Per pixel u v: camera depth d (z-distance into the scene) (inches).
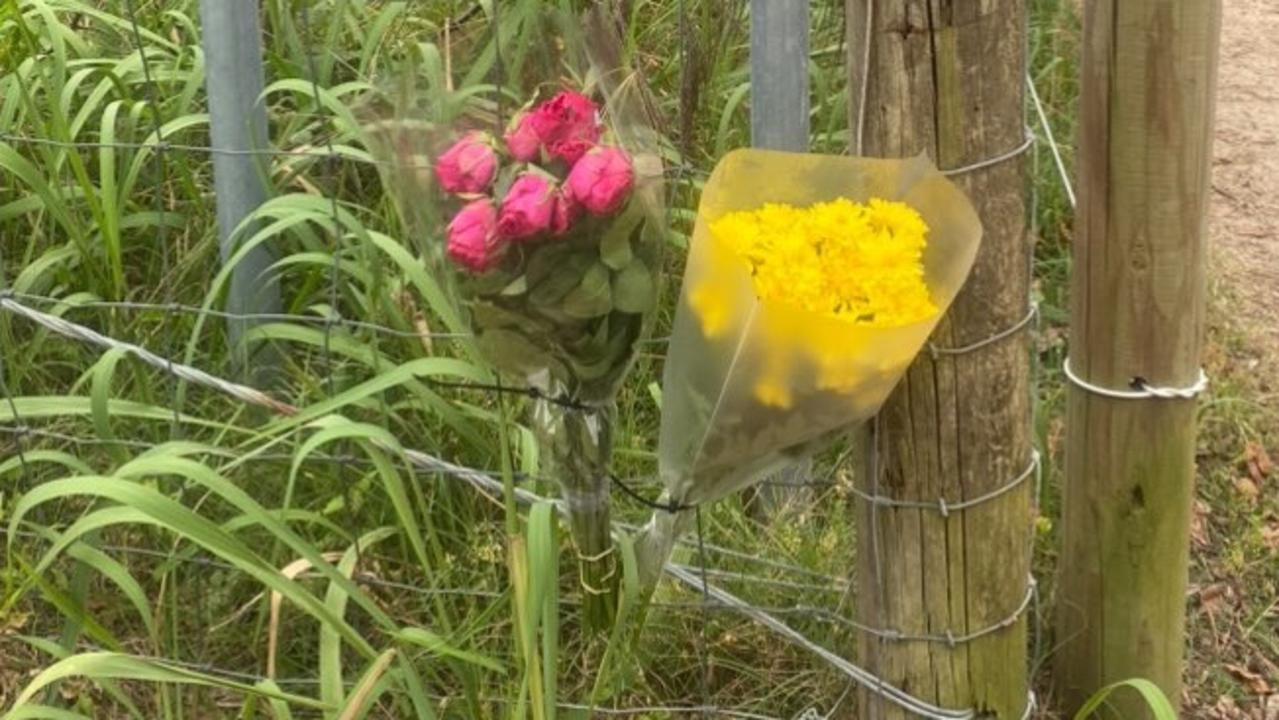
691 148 124.3
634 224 72.8
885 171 73.8
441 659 96.8
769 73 101.7
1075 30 157.2
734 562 102.4
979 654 83.2
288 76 125.0
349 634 85.1
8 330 113.9
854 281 71.1
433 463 98.9
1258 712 105.4
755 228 71.8
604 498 82.3
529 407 88.0
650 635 100.3
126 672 82.1
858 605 85.7
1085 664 97.3
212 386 98.1
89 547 94.0
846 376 72.6
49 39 132.5
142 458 88.3
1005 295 76.9
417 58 87.1
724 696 99.7
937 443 78.7
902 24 72.0
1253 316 147.6
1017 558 82.7
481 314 74.4
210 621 103.7
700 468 78.5
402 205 76.7
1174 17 82.0
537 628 83.3
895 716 85.4
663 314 114.6
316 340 105.0
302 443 97.0
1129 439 91.0
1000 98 73.6
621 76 80.2
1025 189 76.4
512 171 72.7
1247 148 181.8
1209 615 112.1
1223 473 124.3
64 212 115.6
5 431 106.6
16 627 104.1
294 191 121.5
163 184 127.0
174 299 118.3
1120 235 87.2
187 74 126.2
